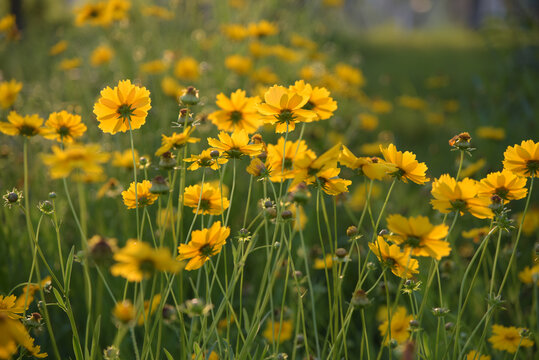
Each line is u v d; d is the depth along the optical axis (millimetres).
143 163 1480
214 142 1458
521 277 1660
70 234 1854
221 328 1632
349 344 1632
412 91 6090
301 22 4195
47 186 1932
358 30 12461
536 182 2430
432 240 1357
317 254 1818
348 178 2584
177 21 3730
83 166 1320
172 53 3014
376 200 2234
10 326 1291
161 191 1418
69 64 2967
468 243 1871
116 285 1684
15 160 1994
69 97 2715
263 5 3783
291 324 1663
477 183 1457
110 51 3066
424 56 9586
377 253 1412
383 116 4434
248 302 1738
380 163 1431
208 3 3967
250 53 3203
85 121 2139
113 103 1431
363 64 8227
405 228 1358
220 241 1408
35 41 4207
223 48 3297
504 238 1804
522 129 3402
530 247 1800
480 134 2590
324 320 1749
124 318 1283
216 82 2830
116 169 2016
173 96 2484
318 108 1505
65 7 6566
